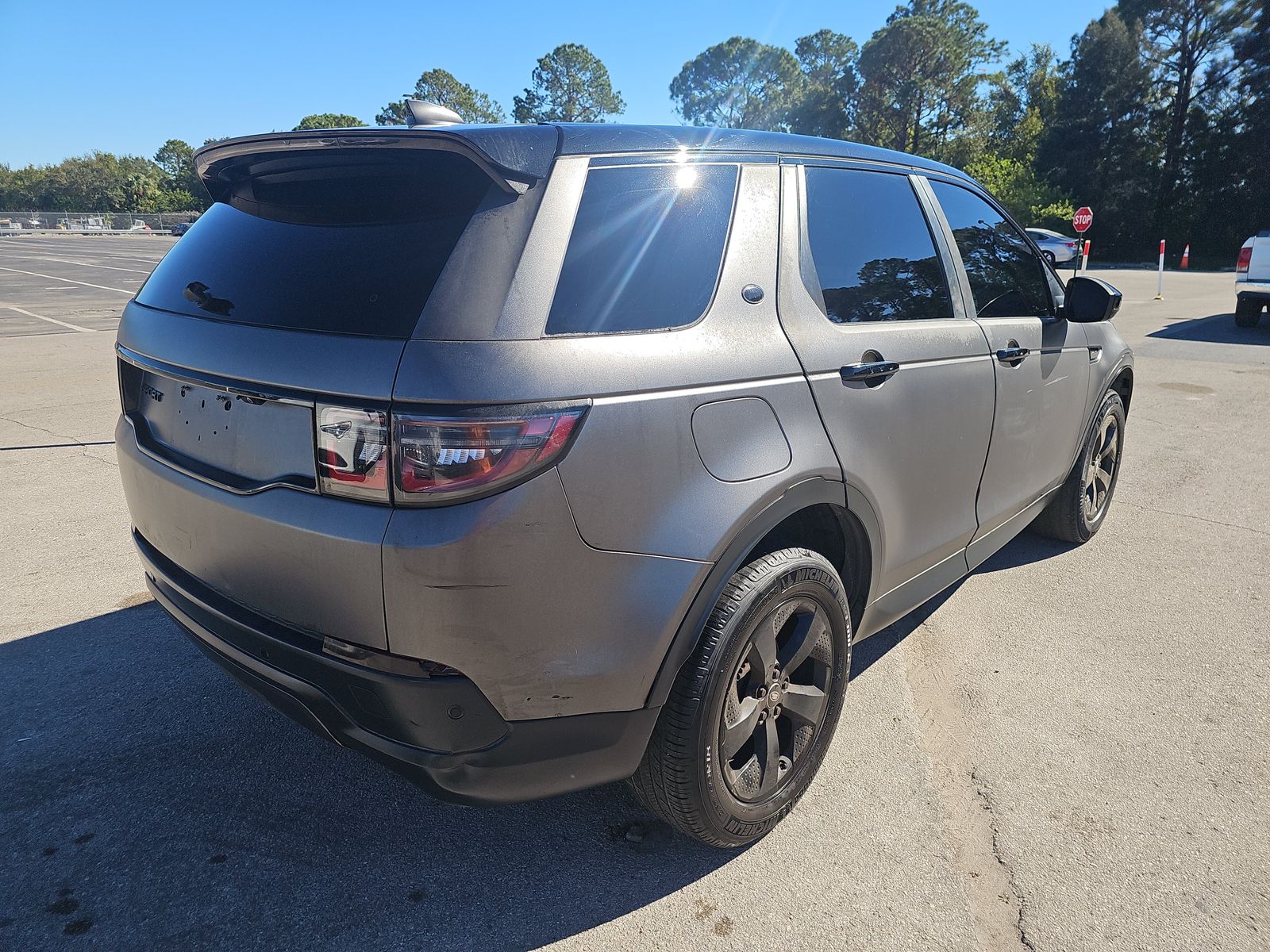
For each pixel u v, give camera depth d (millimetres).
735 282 2094
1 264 30812
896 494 2521
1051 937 1958
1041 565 4145
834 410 2230
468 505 1620
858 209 2557
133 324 2332
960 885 2119
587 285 1806
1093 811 2393
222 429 1950
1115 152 43688
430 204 1833
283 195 2123
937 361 2648
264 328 1867
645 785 2041
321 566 1717
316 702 1824
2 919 1979
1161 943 1941
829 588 2252
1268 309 12062
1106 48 42844
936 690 3033
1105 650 3320
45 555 4133
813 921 2006
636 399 1788
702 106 90750
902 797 2453
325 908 2037
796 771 2309
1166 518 4801
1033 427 3340
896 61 62625
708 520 1889
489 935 1964
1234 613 3627
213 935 1947
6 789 2439
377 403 1623
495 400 1613
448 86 102562
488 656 1684
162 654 3215
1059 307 3490
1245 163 41000
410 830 2314
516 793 1851
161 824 2314
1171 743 2717
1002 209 3455
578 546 1718
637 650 1824
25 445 6094
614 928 1985
